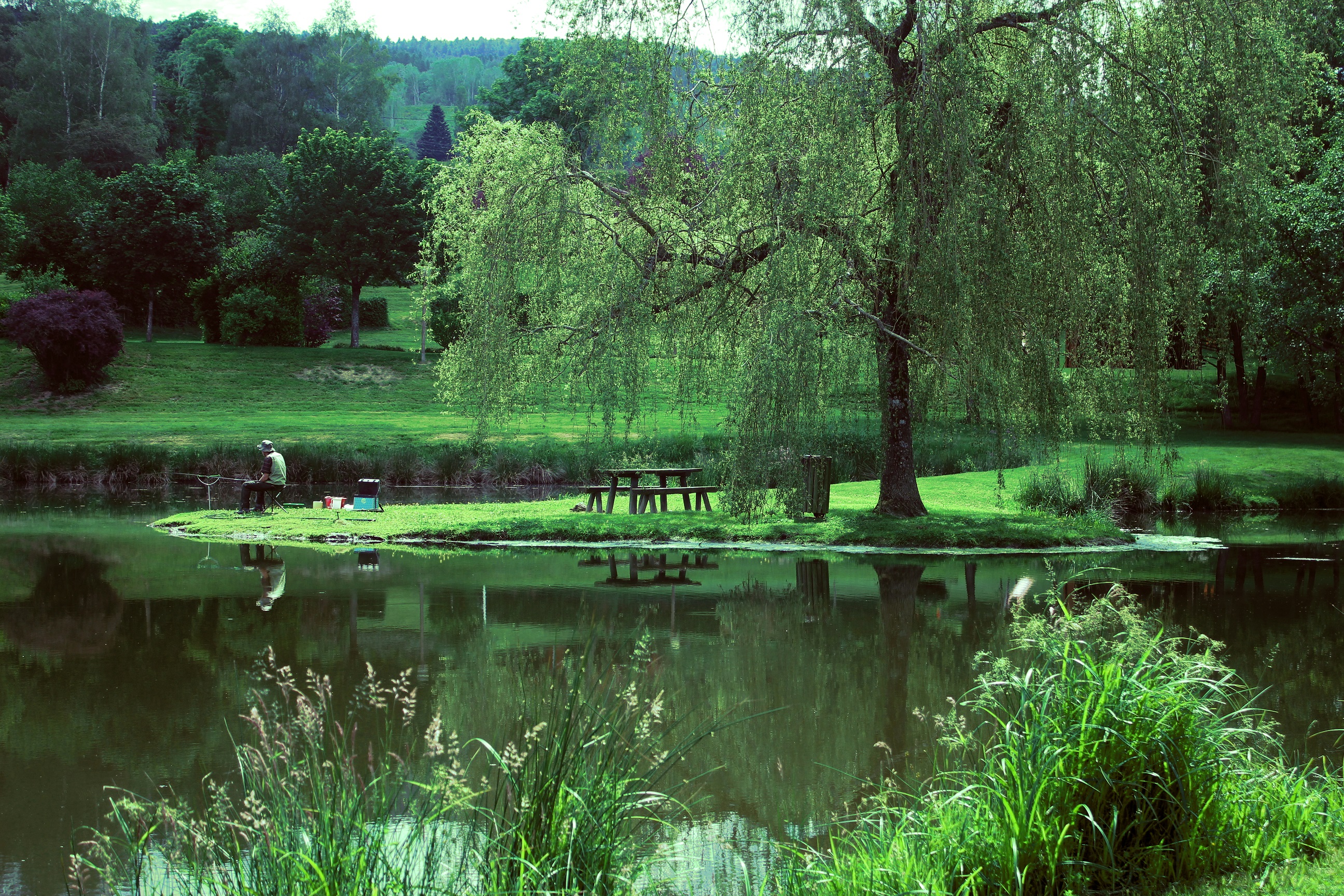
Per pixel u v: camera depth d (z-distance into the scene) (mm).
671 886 4707
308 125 98188
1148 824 4523
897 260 15305
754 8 14625
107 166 82188
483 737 6762
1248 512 23703
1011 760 4699
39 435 35094
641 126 16047
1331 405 40719
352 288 57500
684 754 6633
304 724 4520
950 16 14625
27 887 4738
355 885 3760
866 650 9523
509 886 3926
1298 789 5004
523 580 13570
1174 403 20516
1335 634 10102
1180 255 15586
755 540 17297
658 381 18906
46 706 7719
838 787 6059
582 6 15617
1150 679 4914
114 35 88250
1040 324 15820
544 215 16609
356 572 14227
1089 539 17000
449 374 18938
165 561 15242
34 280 54562
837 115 14516
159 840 5289
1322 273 28438
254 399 45750
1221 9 14742
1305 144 27703
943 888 4047
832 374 16000
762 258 16766
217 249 56719
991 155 15352
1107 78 15312
